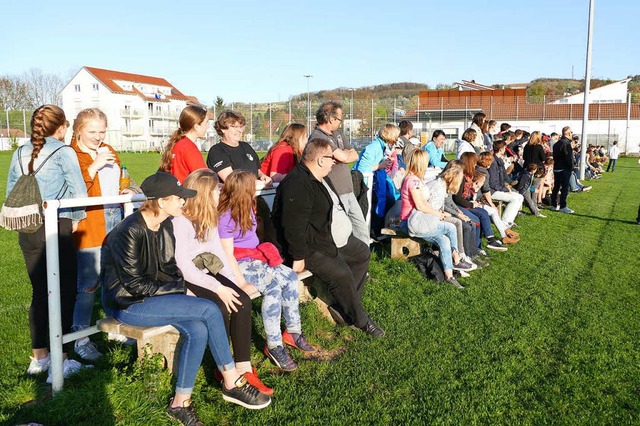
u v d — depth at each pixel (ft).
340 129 19.83
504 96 159.94
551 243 28.40
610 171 89.76
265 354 13.41
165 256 11.17
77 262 12.91
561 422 10.94
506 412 11.29
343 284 14.55
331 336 15.07
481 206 26.76
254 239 13.56
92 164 12.89
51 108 11.76
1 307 16.99
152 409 10.60
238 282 12.41
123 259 10.50
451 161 22.49
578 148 71.51
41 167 11.36
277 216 14.56
